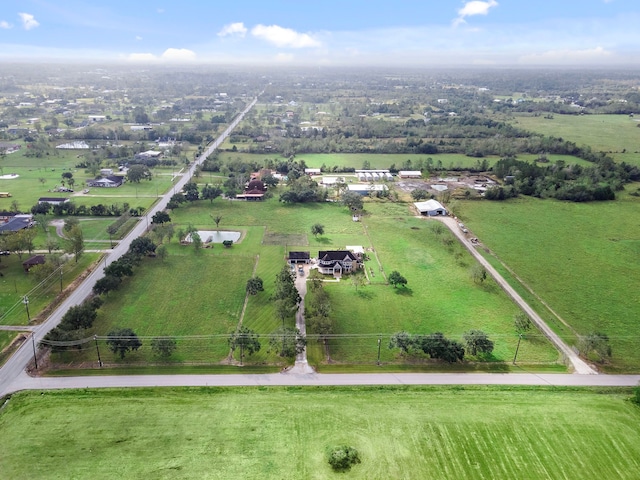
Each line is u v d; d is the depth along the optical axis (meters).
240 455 63.28
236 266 125.12
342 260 121.62
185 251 134.25
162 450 63.69
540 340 94.75
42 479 58.56
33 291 107.62
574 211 174.88
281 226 157.25
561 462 63.34
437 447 65.44
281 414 71.56
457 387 79.50
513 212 173.62
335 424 69.50
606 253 137.50
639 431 69.19
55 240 136.75
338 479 60.03
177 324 96.75
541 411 73.38
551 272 125.00
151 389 76.94
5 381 77.75
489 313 104.50
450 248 139.62
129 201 178.25
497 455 64.25
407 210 175.75
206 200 183.50
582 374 84.12
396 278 113.62
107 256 128.88
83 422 68.56
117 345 83.00
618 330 98.75
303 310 103.12
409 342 85.94
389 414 71.94
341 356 88.12
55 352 85.56
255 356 87.25
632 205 181.75
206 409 72.31
